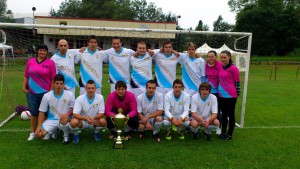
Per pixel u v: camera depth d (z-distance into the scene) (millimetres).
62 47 4523
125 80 4961
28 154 3779
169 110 4570
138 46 4770
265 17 36594
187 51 5098
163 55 5012
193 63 5047
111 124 4402
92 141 4371
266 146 4348
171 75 5082
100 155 3805
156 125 4410
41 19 20156
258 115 6734
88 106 4258
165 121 4418
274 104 8273
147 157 3771
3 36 6090
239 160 3771
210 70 4824
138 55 4875
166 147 4184
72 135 4664
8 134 4672
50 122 4250
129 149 4059
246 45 6180
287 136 4910
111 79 4973
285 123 5914
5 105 7043
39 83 4324
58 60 4605
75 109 4176
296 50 37000
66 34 7199
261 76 19109
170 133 4914
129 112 4430
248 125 5695
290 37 36938
